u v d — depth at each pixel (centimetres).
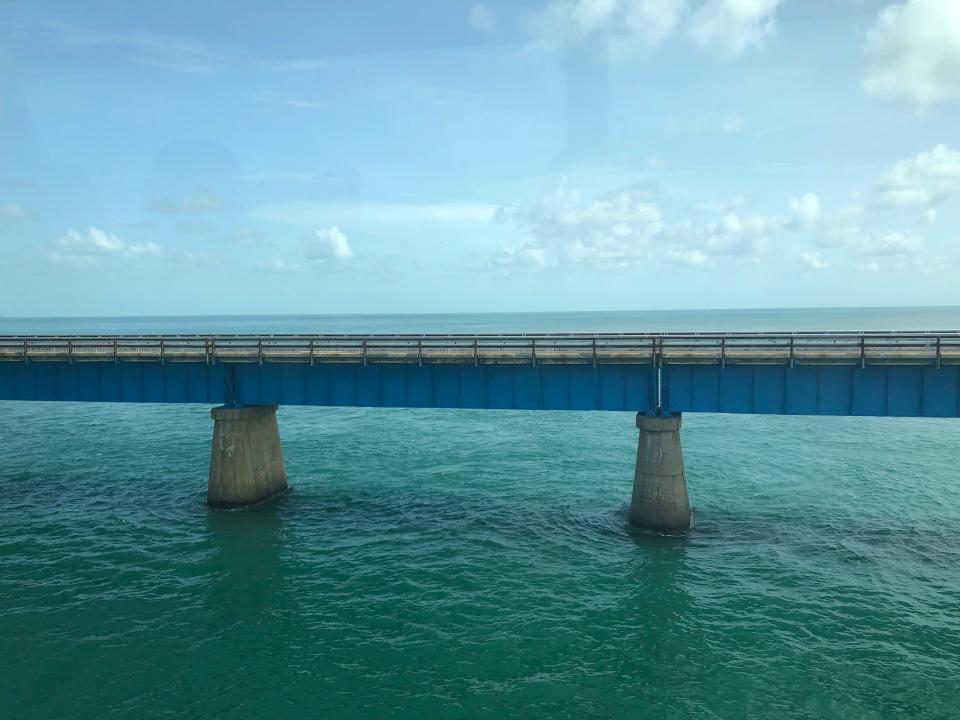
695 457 3831
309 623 1827
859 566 2205
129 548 2392
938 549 2352
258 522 2683
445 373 2709
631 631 1781
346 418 5422
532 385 2628
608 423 5088
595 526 2616
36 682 1527
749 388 2431
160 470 3606
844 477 3356
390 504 2933
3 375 3020
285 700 1467
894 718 1412
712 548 2367
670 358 2467
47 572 2170
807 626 1806
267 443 3008
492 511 2820
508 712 1430
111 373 2955
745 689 1516
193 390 2939
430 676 1566
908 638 1744
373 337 2808
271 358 2809
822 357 2333
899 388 2291
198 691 1497
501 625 1816
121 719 1390
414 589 2047
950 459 3762
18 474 3512
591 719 1406
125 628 1791
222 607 1923
